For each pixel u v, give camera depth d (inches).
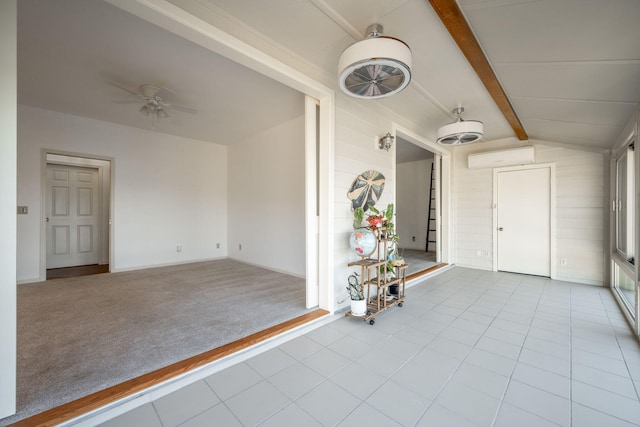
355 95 88.0
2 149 53.3
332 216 112.4
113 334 91.7
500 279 173.6
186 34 71.7
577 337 94.0
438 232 219.3
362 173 127.2
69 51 104.0
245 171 225.3
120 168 191.2
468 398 63.3
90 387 63.9
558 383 68.9
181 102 150.7
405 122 159.3
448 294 142.6
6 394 54.1
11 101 53.8
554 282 166.2
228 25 76.3
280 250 191.9
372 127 134.2
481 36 76.8
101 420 56.3
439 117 152.2
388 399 62.8
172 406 60.5
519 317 111.7
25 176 158.7
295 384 68.4
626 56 71.2
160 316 107.6
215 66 113.9
